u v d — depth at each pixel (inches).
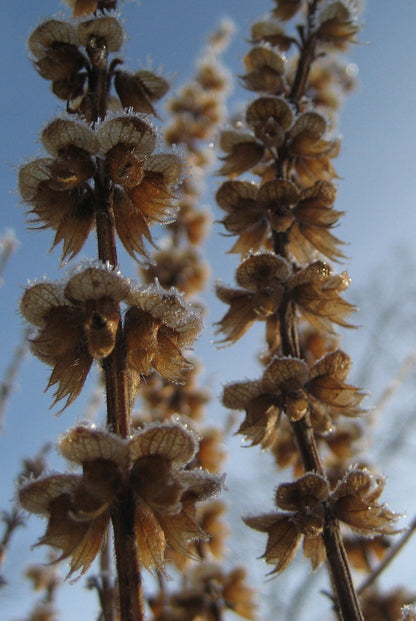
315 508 3.1
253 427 3.4
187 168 2.9
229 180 3.9
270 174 4.2
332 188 3.9
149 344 2.6
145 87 3.3
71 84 3.3
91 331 2.6
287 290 3.6
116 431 2.6
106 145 2.8
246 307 3.7
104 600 3.7
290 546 3.2
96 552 2.5
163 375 2.7
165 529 2.5
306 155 4.0
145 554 2.5
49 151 2.9
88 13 3.5
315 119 3.9
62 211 2.9
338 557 3.1
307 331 4.2
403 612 3.1
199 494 2.5
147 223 2.9
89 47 3.3
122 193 2.9
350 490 3.2
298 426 3.5
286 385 3.4
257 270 3.6
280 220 3.7
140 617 2.3
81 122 2.8
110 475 2.4
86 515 2.4
